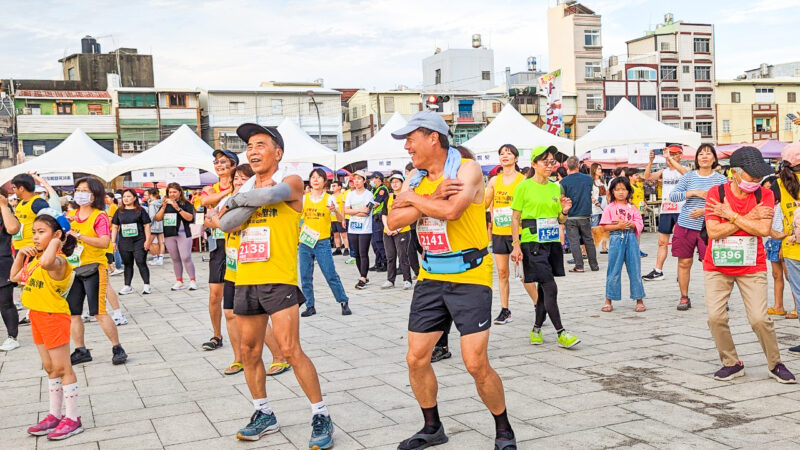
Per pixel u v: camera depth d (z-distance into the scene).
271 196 3.89
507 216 7.30
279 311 3.94
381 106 54.84
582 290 9.74
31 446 4.21
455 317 3.64
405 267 10.70
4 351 7.14
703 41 56.88
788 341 6.21
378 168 16.64
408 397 4.90
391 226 3.71
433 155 3.72
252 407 4.83
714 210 4.93
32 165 16.64
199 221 18.47
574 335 6.80
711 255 5.04
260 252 3.97
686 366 5.48
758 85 57.75
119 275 14.00
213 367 6.07
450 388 5.09
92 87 52.56
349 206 11.59
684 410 4.39
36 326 4.36
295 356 3.96
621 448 3.77
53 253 4.30
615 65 58.44
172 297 10.77
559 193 6.27
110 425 4.54
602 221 7.86
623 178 7.77
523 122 16.17
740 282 5.03
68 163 16.75
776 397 4.59
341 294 8.55
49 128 46.03
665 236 10.34
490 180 7.65
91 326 8.41
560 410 4.48
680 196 7.79
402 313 8.53
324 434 3.95
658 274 10.41
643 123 15.52
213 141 50.16
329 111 53.12
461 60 59.81
